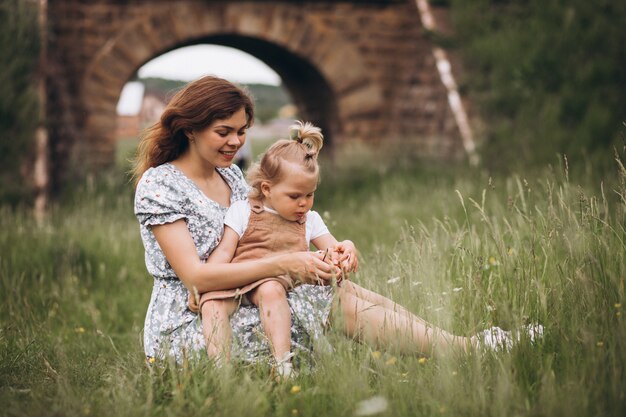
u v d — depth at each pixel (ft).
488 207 24.71
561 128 37.78
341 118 48.11
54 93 41.93
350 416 9.91
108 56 44.09
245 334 12.10
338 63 47.57
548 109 38.68
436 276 13.56
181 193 12.52
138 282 23.32
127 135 86.33
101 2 44.11
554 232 13.14
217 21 45.47
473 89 43.86
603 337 10.59
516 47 42.60
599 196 23.81
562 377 10.37
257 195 12.76
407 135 47.11
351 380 10.38
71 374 12.40
